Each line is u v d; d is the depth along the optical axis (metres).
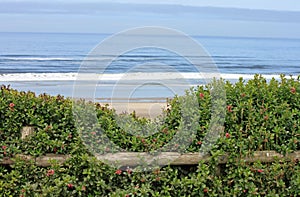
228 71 31.27
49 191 4.10
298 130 4.52
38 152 4.24
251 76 27.39
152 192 4.19
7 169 4.30
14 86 19.97
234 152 4.36
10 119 4.30
